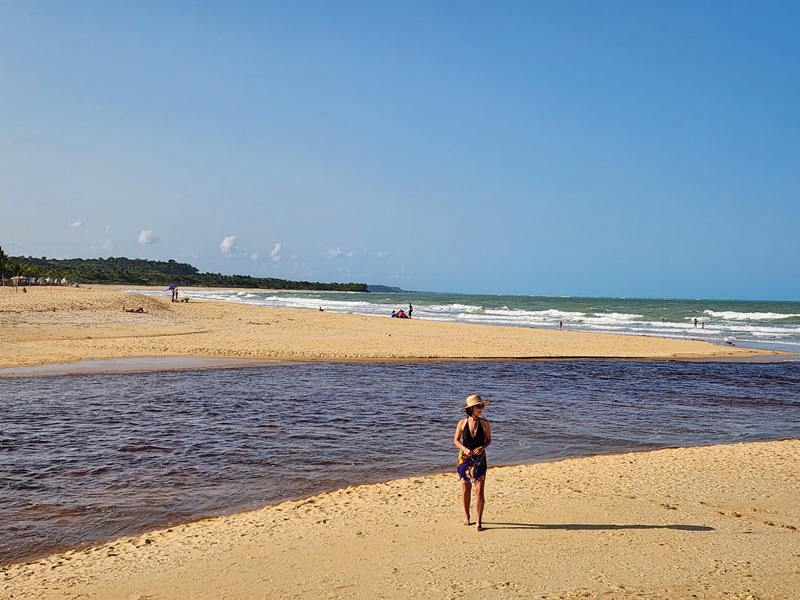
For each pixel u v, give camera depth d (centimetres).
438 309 9525
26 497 991
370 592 619
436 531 803
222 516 909
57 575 689
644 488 1015
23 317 3781
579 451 1359
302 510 913
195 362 2673
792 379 2673
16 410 1628
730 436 1547
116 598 621
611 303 14550
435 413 1731
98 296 5391
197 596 620
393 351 3294
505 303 13700
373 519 861
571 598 599
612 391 2244
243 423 1548
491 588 622
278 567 692
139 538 812
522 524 827
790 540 770
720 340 4878
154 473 1124
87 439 1352
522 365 2991
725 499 957
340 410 1742
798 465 1196
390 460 1243
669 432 1577
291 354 3025
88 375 2245
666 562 691
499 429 1562
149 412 1648
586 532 793
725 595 607
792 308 12706
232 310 5662
